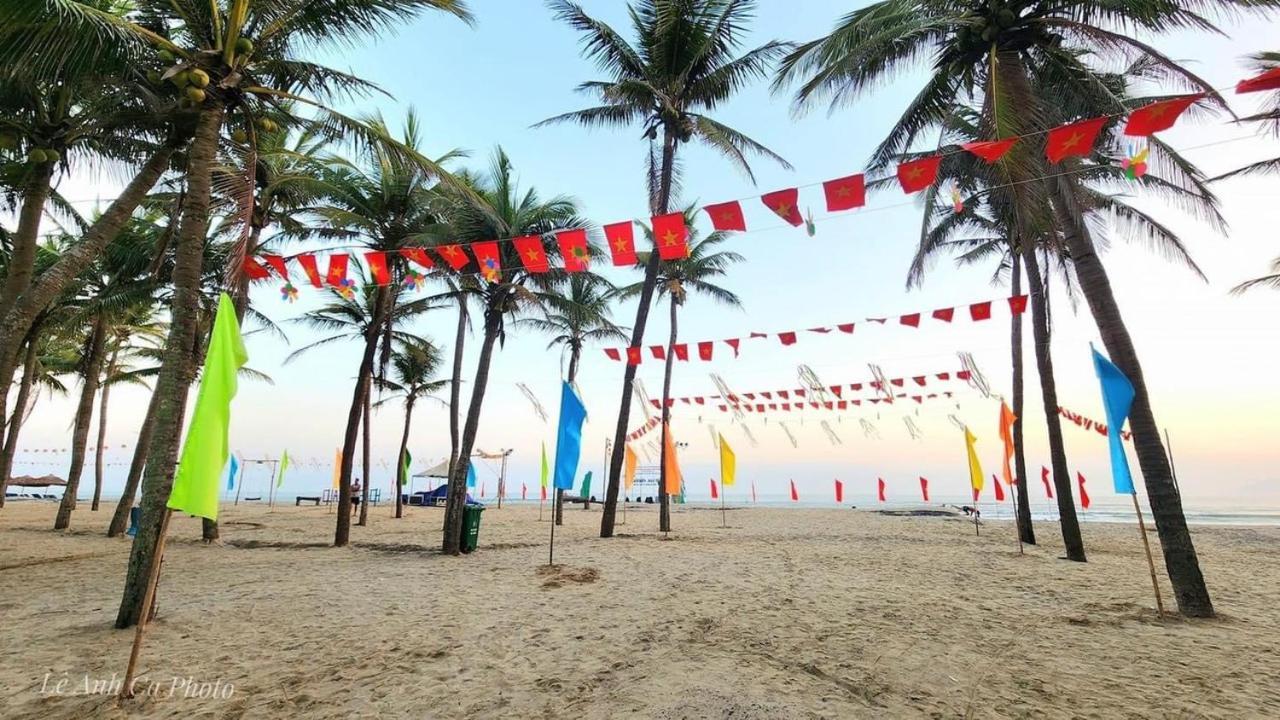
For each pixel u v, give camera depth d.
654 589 8.61
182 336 6.91
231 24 7.37
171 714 4.12
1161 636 6.38
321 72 8.95
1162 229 12.25
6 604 7.37
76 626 6.30
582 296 23.27
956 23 8.59
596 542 15.20
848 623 6.71
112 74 8.35
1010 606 7.77
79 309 16.52
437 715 4.15
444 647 5.71
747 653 5.53
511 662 5.29
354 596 8.04
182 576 9.52
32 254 9.53
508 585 8.92
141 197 9.09
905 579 9.77
